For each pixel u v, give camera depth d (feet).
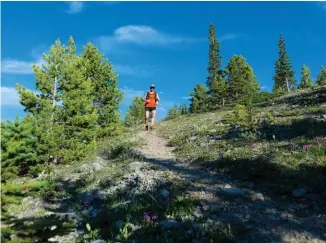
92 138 66.28
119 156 58.08
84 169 51.37
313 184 31.40
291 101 97.96
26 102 61.21
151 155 56.44
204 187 35.53
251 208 29.25
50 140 56.03
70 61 68.28
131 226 27.86
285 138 49.49
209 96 253.85
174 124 99.40
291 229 25.13
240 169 39.19
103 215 30.66
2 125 18.65
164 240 24.59
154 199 32.83
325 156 37.37
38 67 64.95
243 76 252.83
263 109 93.09
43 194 40.83
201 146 55.67
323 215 26.40
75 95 65.57
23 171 50.31
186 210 29.50
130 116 186.70
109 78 98.12
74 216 32.04
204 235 25.12
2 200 18.02
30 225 18.57
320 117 57.77
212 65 265.54
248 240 24.08
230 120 71.26
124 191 37.78
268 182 34.45
